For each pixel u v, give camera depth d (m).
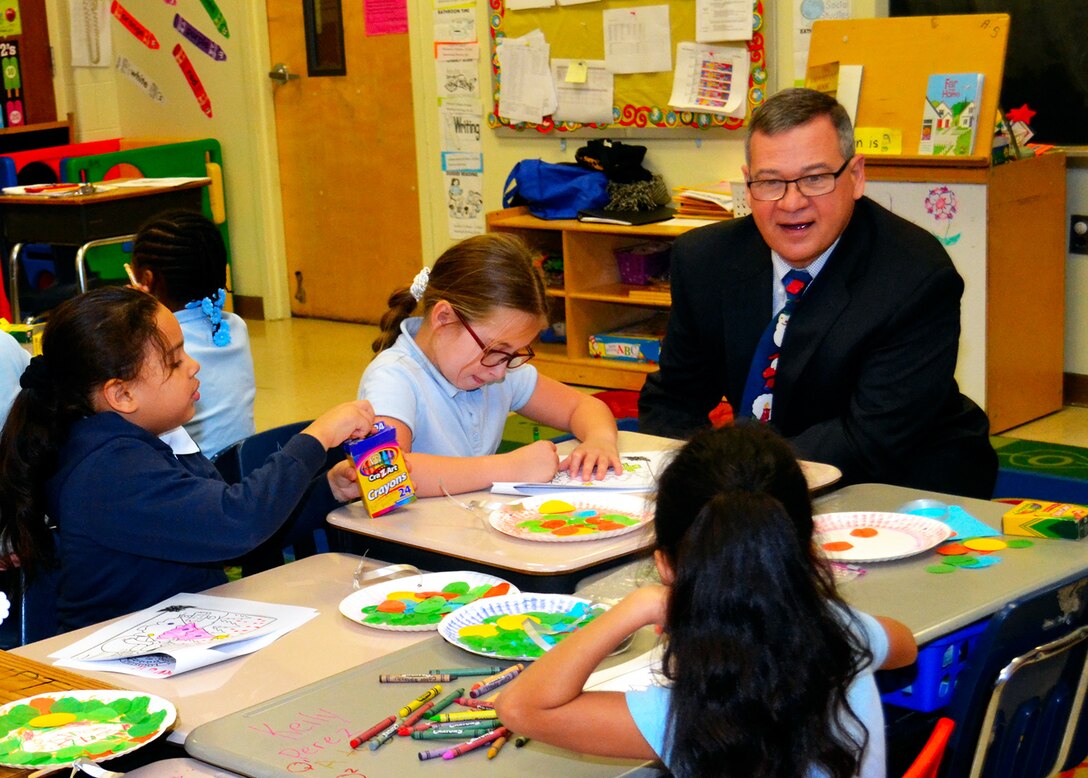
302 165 6.41
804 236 2.35
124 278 5.11
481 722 1.38
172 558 1.82
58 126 6.35
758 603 1.13
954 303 2.41
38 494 1.84
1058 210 4.23
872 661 1.24
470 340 2.23
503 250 2.24
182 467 1.88
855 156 2.39
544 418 2.52
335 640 1.66
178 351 1.88
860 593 1.63
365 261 6.32
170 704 1.43
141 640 1.67
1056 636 1.60
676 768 1.19
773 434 1.26
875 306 2.38
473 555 1.83
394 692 1.48
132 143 6.50
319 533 2.40
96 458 1.82
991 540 1.81
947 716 1.54
